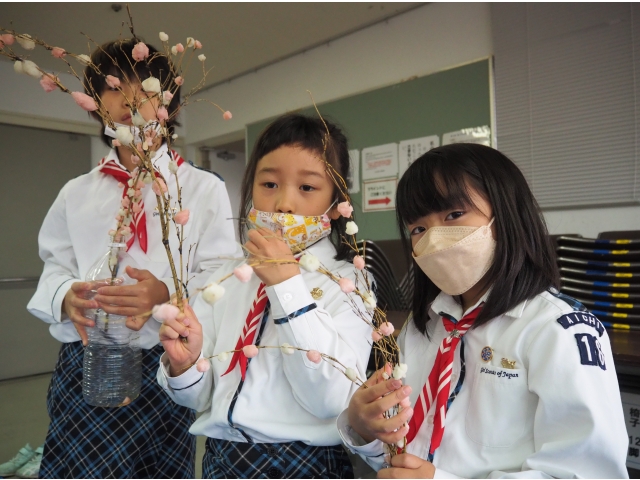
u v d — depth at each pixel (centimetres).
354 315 87
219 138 468
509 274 78
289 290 77
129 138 67
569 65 252
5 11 303
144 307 94
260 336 88
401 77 328
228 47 373
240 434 83
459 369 83
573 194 253
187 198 121
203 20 326
